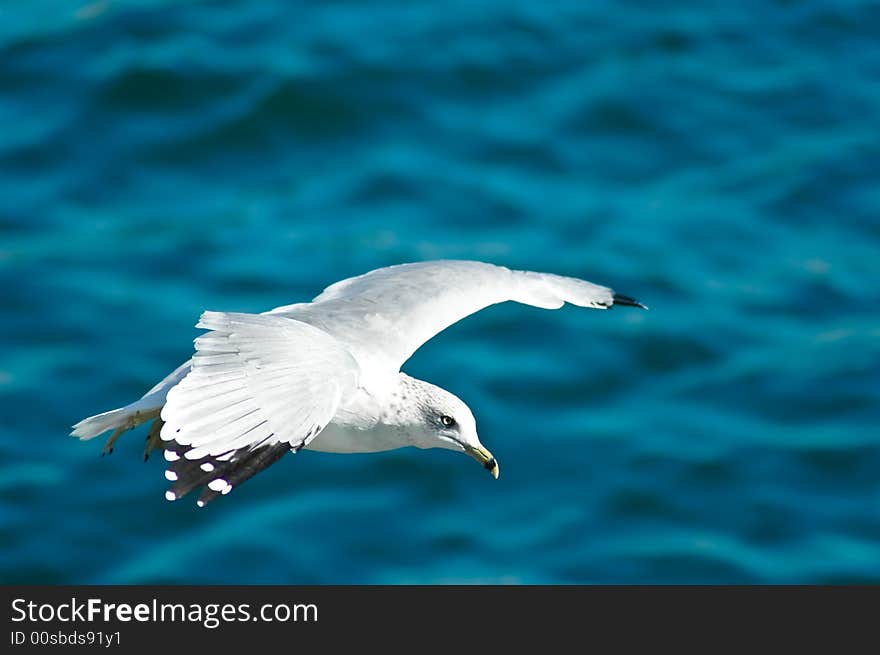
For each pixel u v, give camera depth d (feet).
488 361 65.31
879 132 76.54
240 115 75.51
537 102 77.92
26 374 63.21
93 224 70.44
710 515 58.65
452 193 72.90
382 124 76.13
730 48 81.20
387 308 37.93
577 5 83.35
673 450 61.11
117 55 77.92
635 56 80.43
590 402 63.67
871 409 62.69
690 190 73.77
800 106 78.13
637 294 68.18
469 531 58.03
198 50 78.48
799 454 60.95
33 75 77.05
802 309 67.82
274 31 80.18
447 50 79.66
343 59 78.48
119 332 65.16
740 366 64.85
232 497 59.26
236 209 71.67
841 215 72.64
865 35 82.12
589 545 57.26
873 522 58.23
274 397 29.19
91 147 73.92
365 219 71.36
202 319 30.30
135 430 61.67
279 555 56.85
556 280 43.06
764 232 71.72
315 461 60.90
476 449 35.83
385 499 59.36
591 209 72.38
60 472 59.57
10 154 73.26
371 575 56.18
